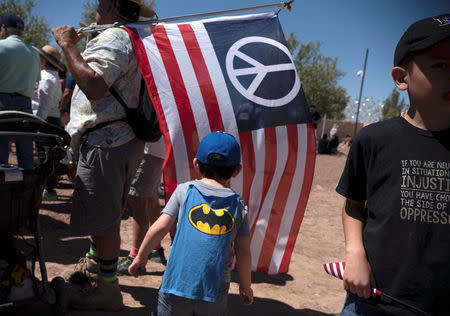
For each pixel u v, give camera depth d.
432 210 1.44
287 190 2.99
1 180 2.13
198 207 2.04
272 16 3.15
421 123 1.50
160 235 2.07
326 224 6.00
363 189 1.68
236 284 3.59
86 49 2.57
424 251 1.44
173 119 2.68
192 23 2.92
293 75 3.04
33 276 2.37
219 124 2.78
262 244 3.01
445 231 1.42
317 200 7.60
